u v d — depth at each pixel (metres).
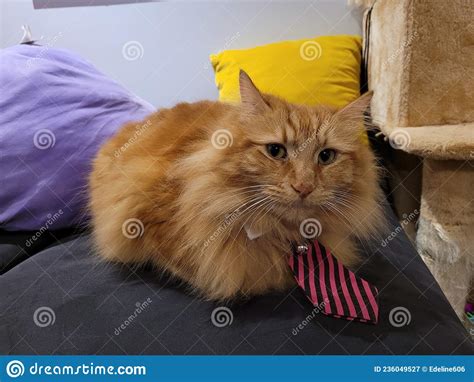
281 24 1.92
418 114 1.41
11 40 1.97
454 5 1.31
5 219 1.27
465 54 1.35
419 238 1.44
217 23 1.92
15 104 1.33
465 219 1.33
